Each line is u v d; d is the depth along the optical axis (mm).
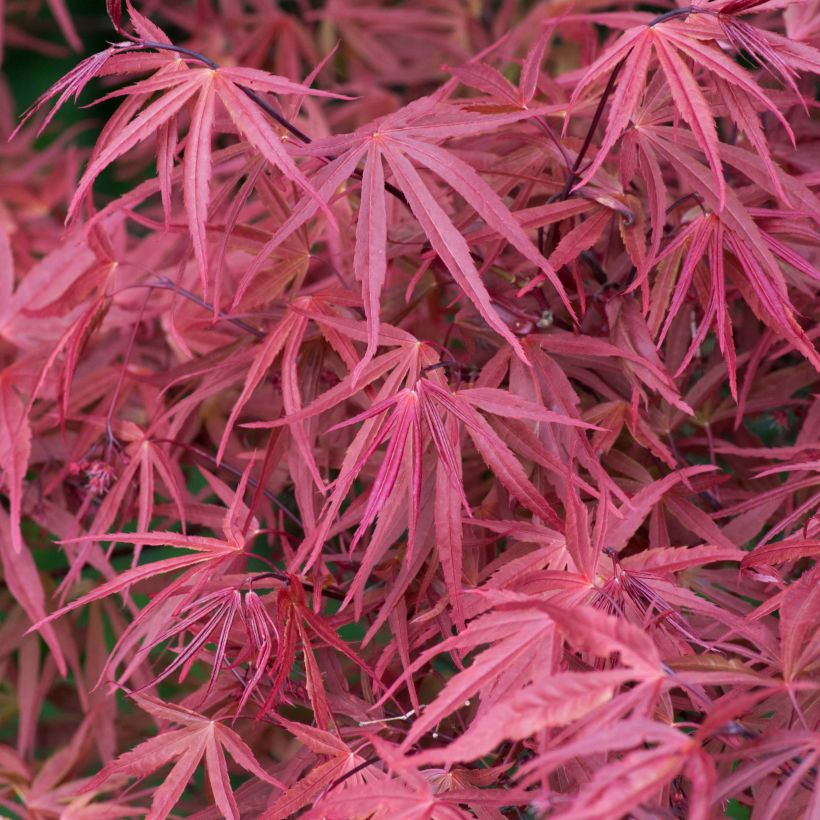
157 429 789
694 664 645
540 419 688
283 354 745
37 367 795
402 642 713
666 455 721
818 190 767
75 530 815
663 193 708
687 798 684
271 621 689
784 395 778
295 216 688
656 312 715
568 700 614
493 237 725
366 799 646
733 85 691
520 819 708
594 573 669
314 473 706
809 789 668
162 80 685
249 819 727
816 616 658
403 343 703
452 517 687
